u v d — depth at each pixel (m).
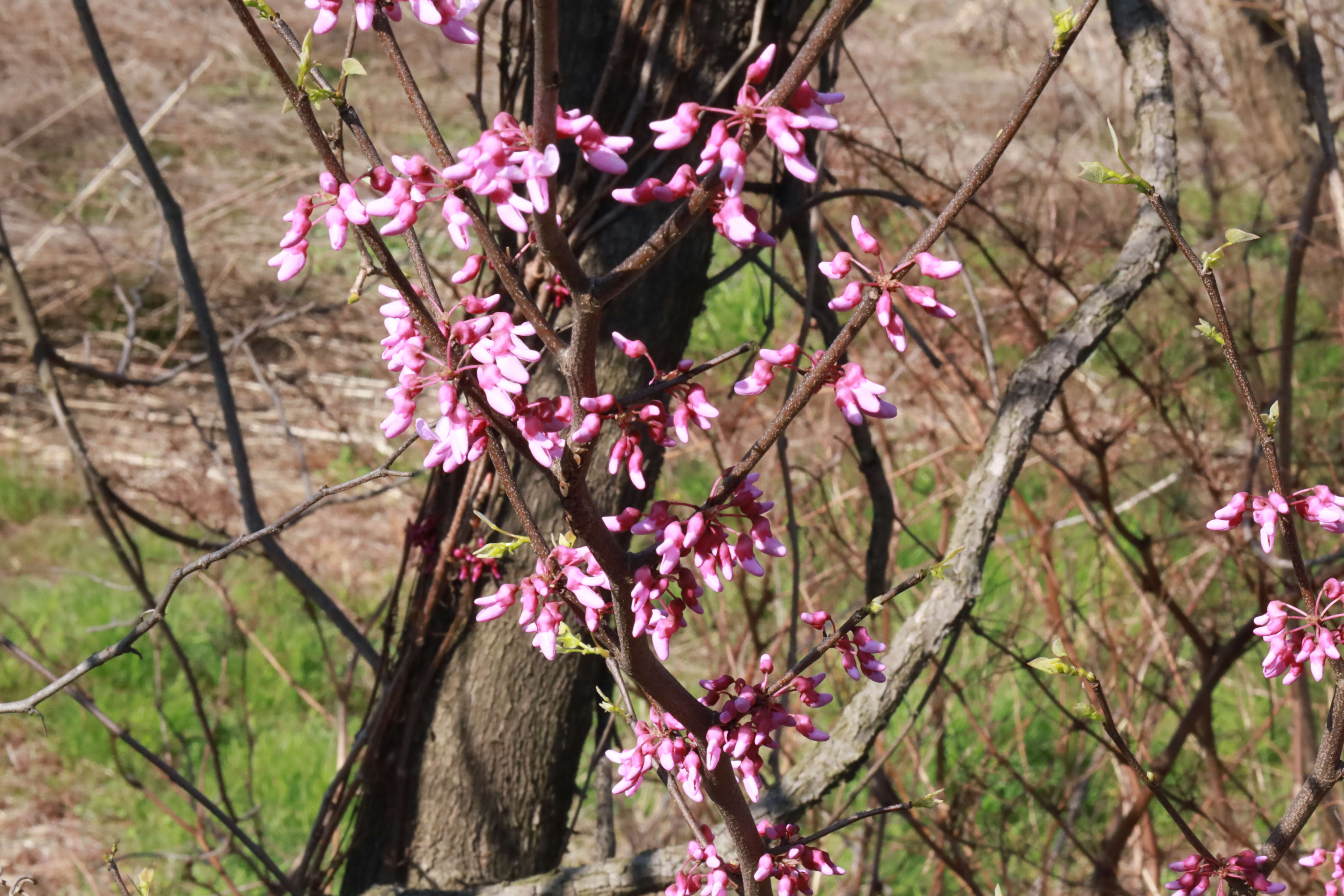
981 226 3.61
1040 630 3.91
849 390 0.98
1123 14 2.22
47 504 6.36
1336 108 3.11
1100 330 1.98
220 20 10.00
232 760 4.51
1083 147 5.14
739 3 2.03
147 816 4.23
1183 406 3.30
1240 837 2.78
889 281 0.94
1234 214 4.76
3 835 4.13
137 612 5.32
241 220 7.82
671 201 0.90
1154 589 3.06
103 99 9.28
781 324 5.69
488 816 2.21
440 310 1.04
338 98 1.03
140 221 8.21
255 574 5.49
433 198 0.93
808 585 3.52
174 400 6.92
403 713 2.23
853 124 3.53
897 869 3.53
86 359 5.41
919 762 3.14
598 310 0.95
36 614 5.31
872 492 2.65
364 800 2.32
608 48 2.07
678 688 1.15
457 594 2.19
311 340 7.14
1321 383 3.82
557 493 1.05
